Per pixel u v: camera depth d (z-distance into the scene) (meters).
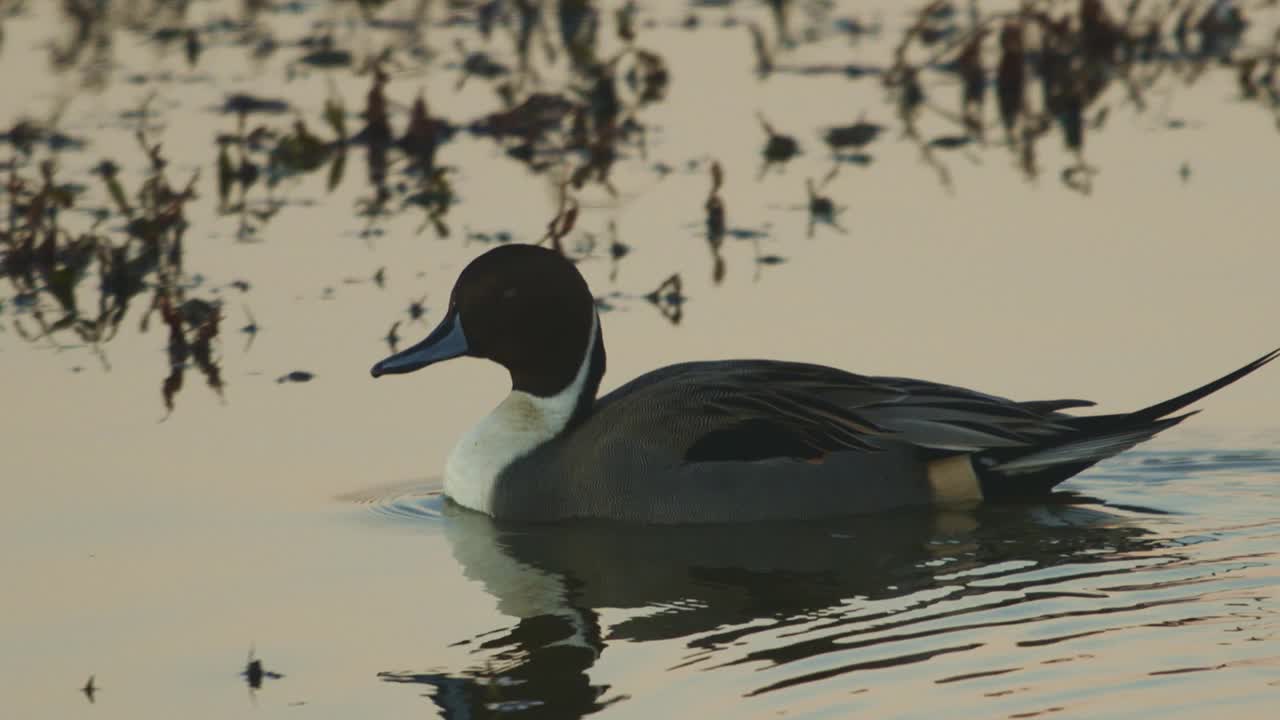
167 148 20.50
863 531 11.56
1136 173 18.84
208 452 12.80
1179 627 9.27
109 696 8.89
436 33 25.88
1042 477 12.02
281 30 26.34
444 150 20.61
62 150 20.42
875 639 9.32
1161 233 17.00
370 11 27.12
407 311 15.73
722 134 20.81
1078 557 10.69
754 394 12.07
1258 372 13.84
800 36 25.28
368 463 12.73
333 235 17.78
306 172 19.98
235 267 16.89
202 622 9.87
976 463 12.03
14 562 10.76
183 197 17.33
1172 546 10.84
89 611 10.03
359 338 15.17
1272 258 16.22
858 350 14.48
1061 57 22.42
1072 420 12.07
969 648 9.09
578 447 12.13
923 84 22.94
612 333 14.98
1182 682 8.48
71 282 16.28
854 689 8.60
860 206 18.22
